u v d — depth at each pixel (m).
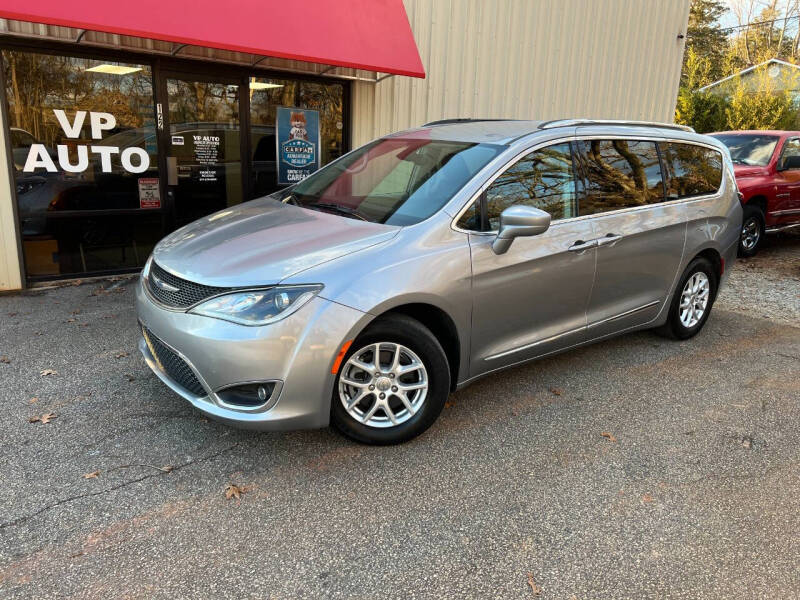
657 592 2.41
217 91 6.81
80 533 2.59
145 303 3.33
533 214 3.31
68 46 5.83
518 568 2.51
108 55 6.05
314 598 2.31
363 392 3.20
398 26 6.93
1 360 4.29
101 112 6.19
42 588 2.29
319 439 3.40
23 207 5.97
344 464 3.18
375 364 3.18
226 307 2.92
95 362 4.30
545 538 2.70
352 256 3.09
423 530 2.71
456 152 3.91
